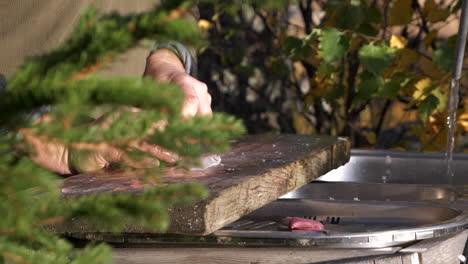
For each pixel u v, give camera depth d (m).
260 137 2.62
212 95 5.76
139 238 1.44
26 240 0.48
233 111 5.79
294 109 5.81
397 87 4.01
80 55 0.41
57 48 0.43
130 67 2.44
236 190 1.49
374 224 2.04
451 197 2.25
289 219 1.80
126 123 0.44
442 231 1.63
